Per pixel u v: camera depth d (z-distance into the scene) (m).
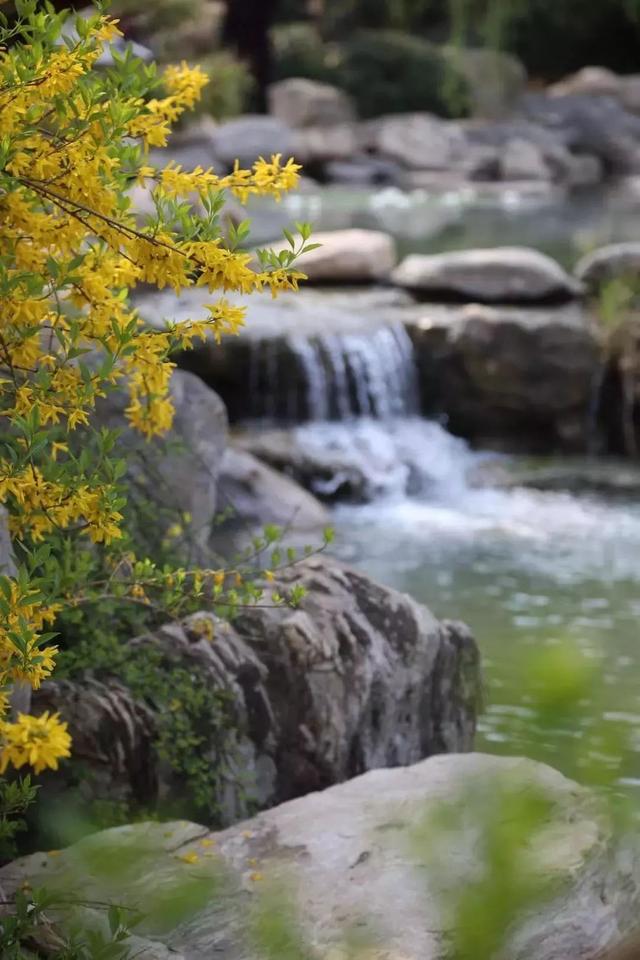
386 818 4.89
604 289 15.91
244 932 4.21
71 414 4.20
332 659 6.07
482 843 1.39
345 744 6.11
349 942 2.03
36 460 5.30
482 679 6.82
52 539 5.20
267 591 6.31
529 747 7.26
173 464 7.94
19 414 4.20
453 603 9.75
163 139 4.56
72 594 5.21
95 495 4.16
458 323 14.69
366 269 16.59
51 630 5.96
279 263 4.13
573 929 4.28
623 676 8.29
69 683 5.79
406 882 4.42
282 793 6.06
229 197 16.14
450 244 21.59
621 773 6.64
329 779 6.07
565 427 14.62
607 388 14.58
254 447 12.83
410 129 31.84
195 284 4.16
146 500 7.46
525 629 9.22
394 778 5.26
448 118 35.12
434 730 6.59
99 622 6.19
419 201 28.11
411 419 14.63
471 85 35.22
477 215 25.75
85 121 4.06
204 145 27.42
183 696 5.86
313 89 33.03
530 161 31.22
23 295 4.14
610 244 21.42
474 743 7.17
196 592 5.09
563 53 40.44
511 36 38.31
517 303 15.93
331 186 29.97
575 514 12.33
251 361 13.82
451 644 6.67
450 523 12.02
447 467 13.48
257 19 33.09
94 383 4.22
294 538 11.10
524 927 4.23
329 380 14.06
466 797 1.48
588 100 35.28
